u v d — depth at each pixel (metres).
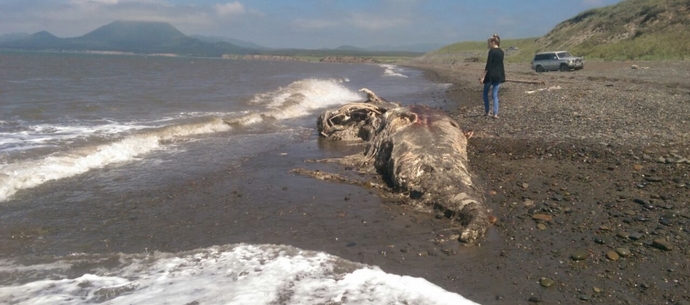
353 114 11.95
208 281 3.91
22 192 6.75
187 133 11.97
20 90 18.81
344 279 3.99
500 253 4.75
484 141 9.88
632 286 4.04
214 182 7.47
